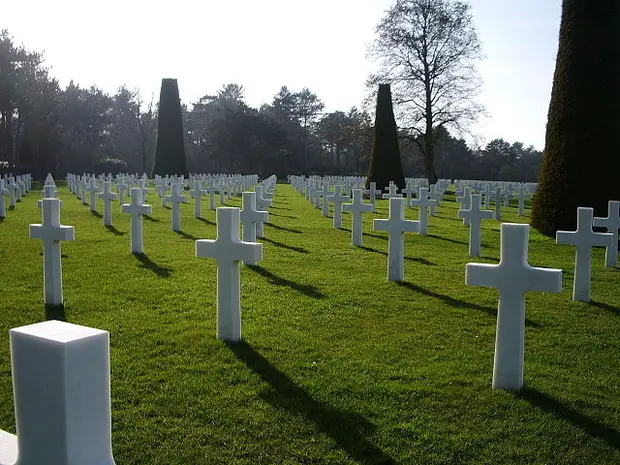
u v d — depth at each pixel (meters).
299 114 81.25
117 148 73.00
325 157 81.69
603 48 14.24
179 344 5.15
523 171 74.62
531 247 12.83
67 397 1.73
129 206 9.88
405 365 4.82
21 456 1.85
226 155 64.06
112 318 5.92
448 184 40.91
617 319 6.58
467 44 37.53
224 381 4.35
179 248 10.67
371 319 6.26
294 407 3.91
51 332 1.80
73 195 26.62
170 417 3.75
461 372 4.68
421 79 38.22
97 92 69.75
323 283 8.02
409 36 37.47
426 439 3.53
